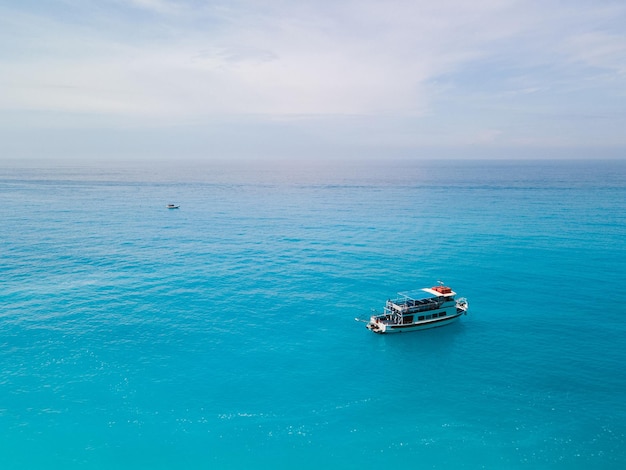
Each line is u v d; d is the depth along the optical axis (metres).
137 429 52.75
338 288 100.50
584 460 48.44
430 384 63.16
